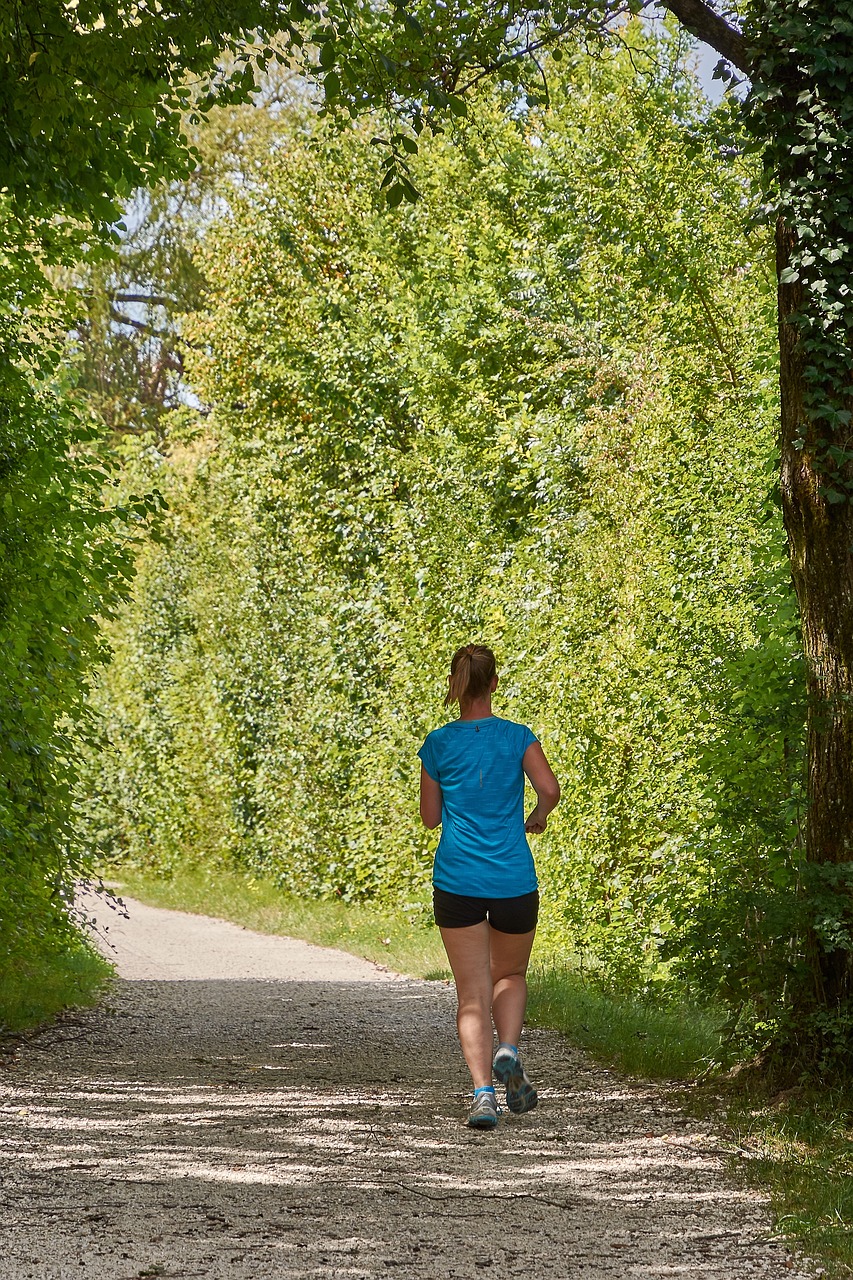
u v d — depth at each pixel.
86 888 17.09
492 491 24.73
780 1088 9.67
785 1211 7.17
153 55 12.02
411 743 24.47
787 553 11.68
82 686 16.91
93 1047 12.70
